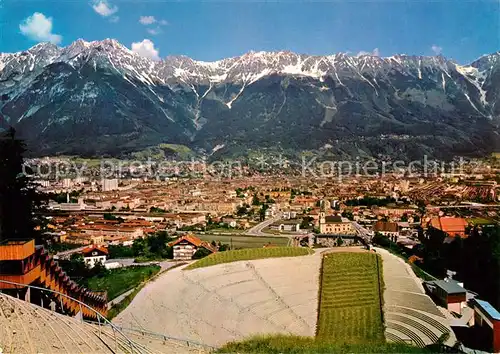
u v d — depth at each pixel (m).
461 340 65.31
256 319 84.00
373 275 104.62
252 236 174.62
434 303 82.75
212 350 62.72
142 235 163.00
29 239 53.19
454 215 158.38
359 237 161.12
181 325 76.31
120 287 102.19
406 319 78.62
